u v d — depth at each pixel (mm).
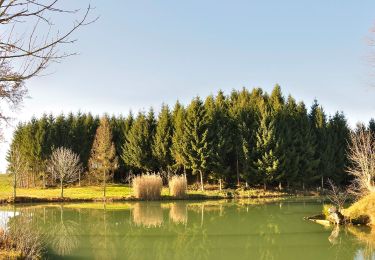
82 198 37938
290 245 17875
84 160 57406
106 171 45062
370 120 55969
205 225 23703
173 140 52375
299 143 52562
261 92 65438
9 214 27172
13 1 3848
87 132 58656
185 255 16047
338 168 55688
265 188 49344
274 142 49844
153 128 56906
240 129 51906
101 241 18594
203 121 50500
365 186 26531
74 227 22500
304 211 30219
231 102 63406
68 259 14984
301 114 55438
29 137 55781
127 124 60031
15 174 36969
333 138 56594
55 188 50875
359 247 17281
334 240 18812
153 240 19078
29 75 4340
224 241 18969
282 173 48875
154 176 40344
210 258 15633
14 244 12484
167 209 31828
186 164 50188
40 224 23391
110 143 49938
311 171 52188
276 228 22438
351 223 23406
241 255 16141
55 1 4016
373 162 26734
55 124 57938
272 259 15375
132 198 39031
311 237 19672
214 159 49219
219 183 51406
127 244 18016
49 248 16750
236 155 52562
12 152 48125
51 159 50312
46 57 4355
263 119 50844
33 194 41844
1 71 4312
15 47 4176
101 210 30750
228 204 35906
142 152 54375
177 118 53312
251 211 30469
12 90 4613
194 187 50750
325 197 43500
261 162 48844
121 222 24594
